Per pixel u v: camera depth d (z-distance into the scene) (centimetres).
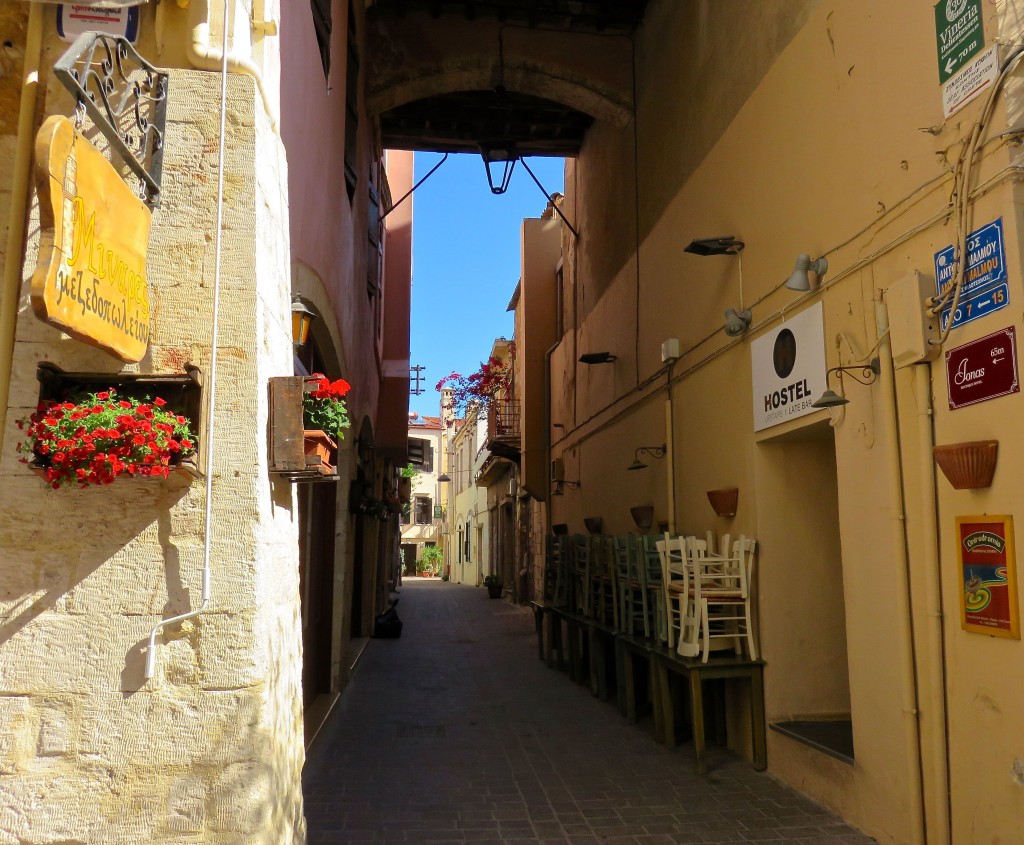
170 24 326
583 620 909
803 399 536
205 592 284
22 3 309
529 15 1005
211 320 305
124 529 288
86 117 303
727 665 590
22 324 294
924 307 402
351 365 859
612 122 1049
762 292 608
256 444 300
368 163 1037
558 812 498
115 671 279
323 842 445
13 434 287
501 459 2170
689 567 649
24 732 273
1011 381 346
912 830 409
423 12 1016
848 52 493
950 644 386
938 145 400
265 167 342
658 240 880
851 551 480
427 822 479
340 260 725
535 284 1645
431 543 5075
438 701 841
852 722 477
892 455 432
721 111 704
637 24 1002
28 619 279
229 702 281
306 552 702
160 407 286
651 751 647
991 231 360
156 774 275
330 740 670
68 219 229
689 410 767
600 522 1106
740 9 666
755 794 534
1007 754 346
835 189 504
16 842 267
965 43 380
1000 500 352
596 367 1168
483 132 1270
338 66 702
